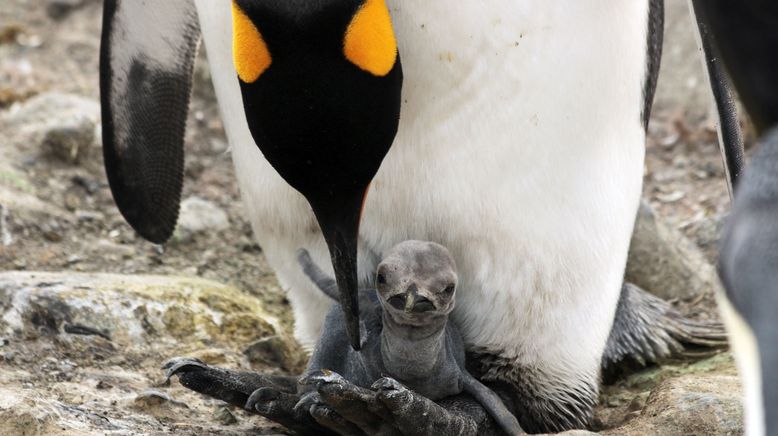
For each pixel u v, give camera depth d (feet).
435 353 34.96
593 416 40.70
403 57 33.53
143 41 43.93
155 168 45.78
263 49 29.91
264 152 31.27
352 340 33.76
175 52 44.14
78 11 81.56
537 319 37.60
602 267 37.83
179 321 45.47
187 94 44.75
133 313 44.62
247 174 37.99
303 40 29.73
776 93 25.44
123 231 56.44
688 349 47.67
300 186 31.73
